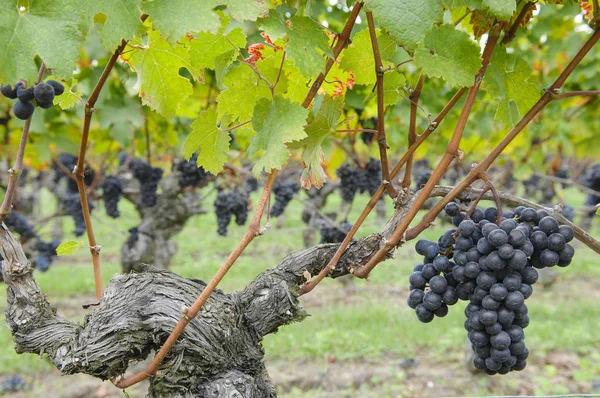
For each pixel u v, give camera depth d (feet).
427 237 17.70
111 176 8.69
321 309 11.57
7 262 3.17
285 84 3.15
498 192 3.01
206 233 20.21
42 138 7.50
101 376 3.06
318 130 3.02
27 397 7.71
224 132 3.16
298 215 22.40
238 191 8.82
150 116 7.09
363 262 3.11
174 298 3.06
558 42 8.43
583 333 9.86
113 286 3.11
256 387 3.11
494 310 2.80
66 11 2.53
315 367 8.71
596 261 15.76
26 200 16.33
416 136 3.24
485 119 7.80
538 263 2.82
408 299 2.99
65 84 3.17
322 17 5.98
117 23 2.58
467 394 7.84
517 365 2.88
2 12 2.47
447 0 2.80
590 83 8.14
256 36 4.29
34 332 3.18
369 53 3.25
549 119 9.52
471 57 2.83
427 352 9.28
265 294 3.13
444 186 3.12
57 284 13.47
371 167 7.09
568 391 7.77
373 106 5.72
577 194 29.35
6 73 2.47
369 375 8.39
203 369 3.06
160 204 8.07
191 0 2.65
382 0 2.60
